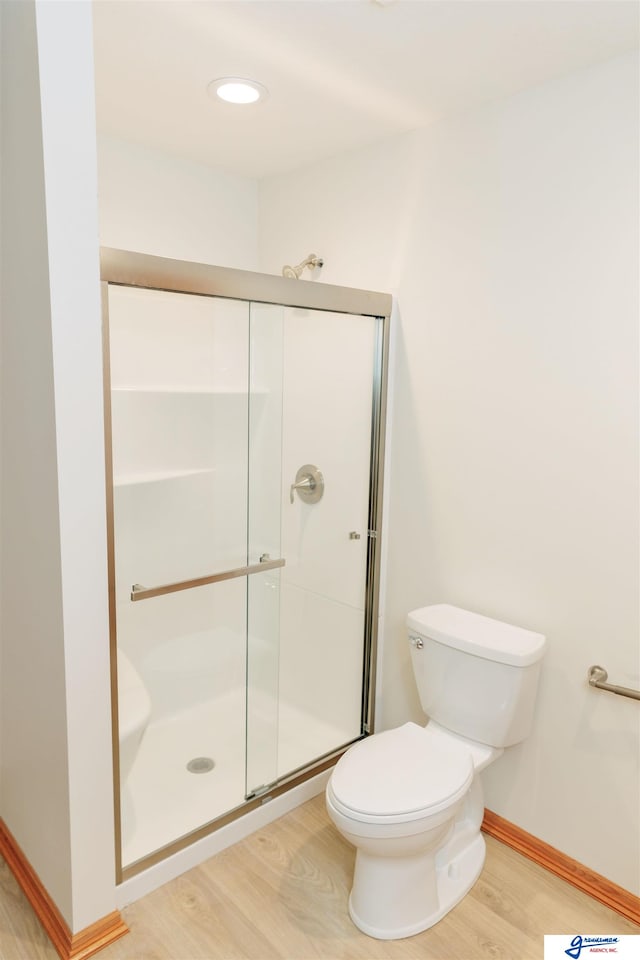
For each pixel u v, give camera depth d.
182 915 1.81
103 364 1.56
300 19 1.51
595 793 1.92
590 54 1.66
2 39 1.46
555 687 1.99
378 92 1.90
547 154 1.83
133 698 2.08
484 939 1.77
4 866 2.00
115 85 1.88
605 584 1.84
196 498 2.15
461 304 2.11
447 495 2.23
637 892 1.86
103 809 1.68
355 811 1.65
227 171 2.68
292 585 2.45
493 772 2.17
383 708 2.60
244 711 2.38
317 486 2.44
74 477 1.49
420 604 2.38
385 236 2.32
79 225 1.41
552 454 1.92
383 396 2.36
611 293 1.75
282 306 2.12
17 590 1.76
